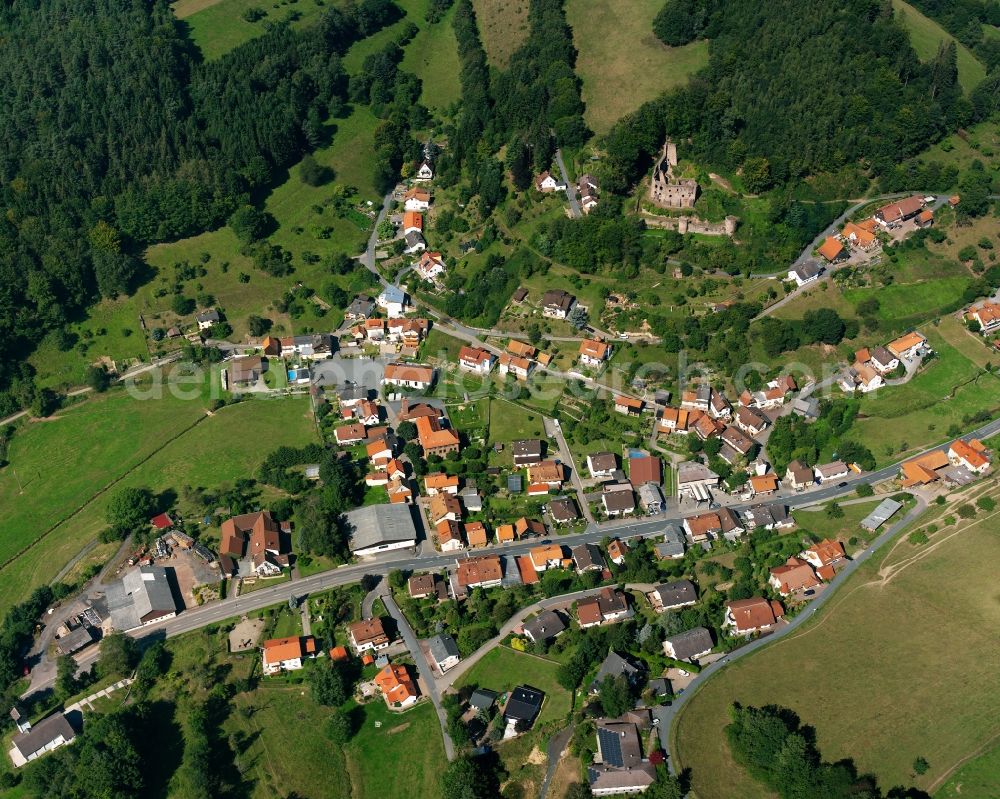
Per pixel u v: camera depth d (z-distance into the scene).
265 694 191.75
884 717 172.38
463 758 171.75
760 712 171.38
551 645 195.00
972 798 158.88
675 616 192.38
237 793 177.25
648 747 173.50
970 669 177.50
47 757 182.88
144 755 179.38
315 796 176.75
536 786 172.12
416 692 189.62
